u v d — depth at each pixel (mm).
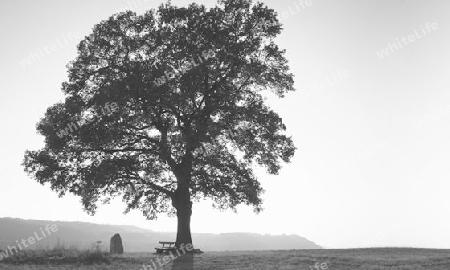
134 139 34219
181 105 32719
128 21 34562
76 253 28500
